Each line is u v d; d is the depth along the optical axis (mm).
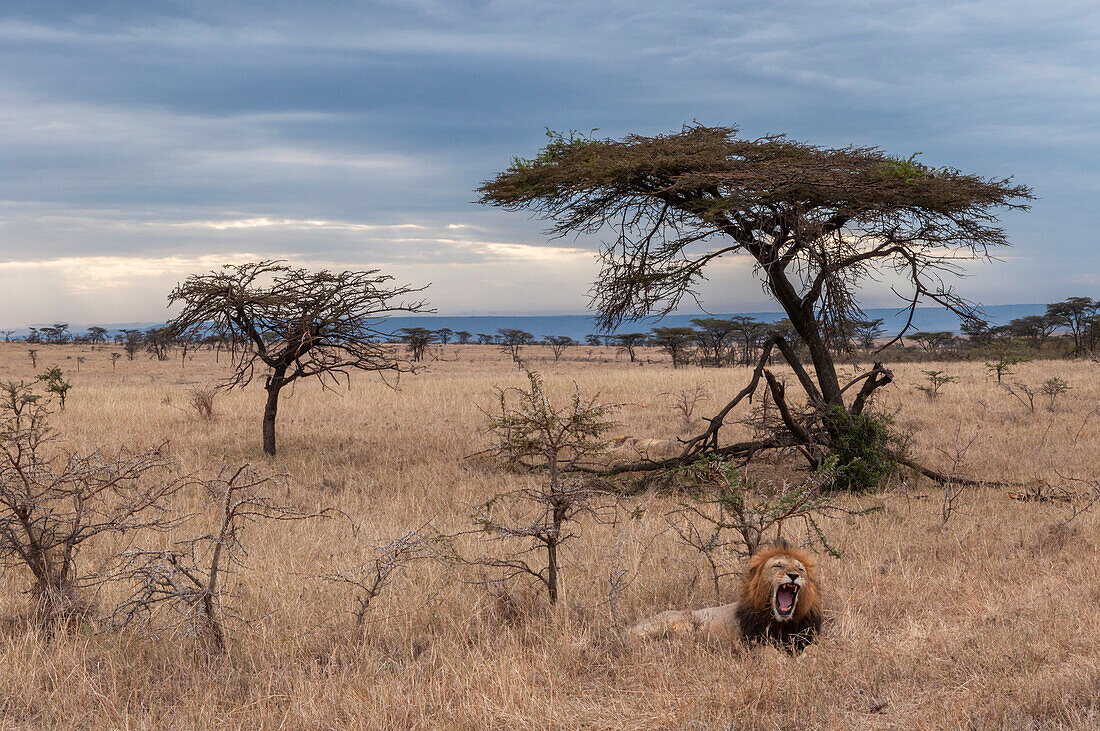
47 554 6715
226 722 4949
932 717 4727
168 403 24109
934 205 12641
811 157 13797
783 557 5691
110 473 7070
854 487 12828
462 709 4961
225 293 15500
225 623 6445
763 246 13297
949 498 10961
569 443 7301
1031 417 19234
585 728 4848
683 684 5320
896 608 6750
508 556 7891
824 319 12961
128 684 5531
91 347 118625
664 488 12883
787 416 13094
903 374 32156
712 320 64312
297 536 9656
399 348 100625
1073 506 9836
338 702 5145
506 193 14516
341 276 16375
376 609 6852
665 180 13469
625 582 7516
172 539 9430
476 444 17000
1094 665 5141
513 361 85250
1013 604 6559
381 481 13273
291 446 17078
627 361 85375
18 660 5633
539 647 6070
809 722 4762
